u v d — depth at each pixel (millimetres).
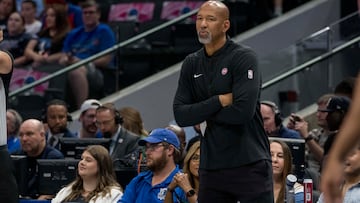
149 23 25859
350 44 21344
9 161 11359
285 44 25734
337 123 16641
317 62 21250
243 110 10383
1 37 11266
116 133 18250
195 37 24531
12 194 11336
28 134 17438
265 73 21406
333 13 25734
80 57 24281
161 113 23969
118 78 23797
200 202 10883
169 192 13773
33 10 27141
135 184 14609
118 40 24250
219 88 10594
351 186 10203
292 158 15109
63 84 23000
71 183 15570
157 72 24250
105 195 15125
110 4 28812
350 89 18078
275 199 14047
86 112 20141
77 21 26516
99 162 15273
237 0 25953
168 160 14453
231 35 25547
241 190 10594
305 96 21172
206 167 10766
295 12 25891
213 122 10680
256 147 10664
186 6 27938
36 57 24297
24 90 22672
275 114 17594
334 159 5105
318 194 14602
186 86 10977
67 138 17641
